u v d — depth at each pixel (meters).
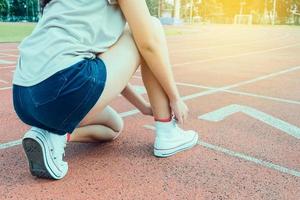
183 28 34.16
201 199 1.93
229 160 2.46
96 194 1.97
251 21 59.66
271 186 2.09
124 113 3.73
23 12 42.12
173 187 2.06
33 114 1.92
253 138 2.95
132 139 2.87
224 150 2.66
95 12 1.94
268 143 2.83
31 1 41.94
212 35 22.12
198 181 2.14
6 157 2.49
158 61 2.11
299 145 2.80
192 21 68.00
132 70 2.14
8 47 11.80
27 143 1.98
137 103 2.59
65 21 1.90
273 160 2.48
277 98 4.59
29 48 1.96
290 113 3.81
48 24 1.92
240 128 3.22
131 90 2.53
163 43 2.12
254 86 5.48
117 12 2.04
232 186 2.08
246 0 63.16
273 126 3.30
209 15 68.69
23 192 1.99
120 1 1.98
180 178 2.18
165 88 2.26
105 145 2.72
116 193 1.98
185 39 17.86
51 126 1.96
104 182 2.11
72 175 2.20
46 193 1.98
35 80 1.86
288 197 1.97
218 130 3.15
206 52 11.12
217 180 2.15
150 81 2.31
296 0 58.75
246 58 9.55
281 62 8.75
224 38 18.98
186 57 9.63
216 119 3.52
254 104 4.21
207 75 6.57
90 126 2.49
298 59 9.44
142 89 5.20
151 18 2.05
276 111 3.88
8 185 2.07
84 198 1.93
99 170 2.27
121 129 2.82
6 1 41.19
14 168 2.31
